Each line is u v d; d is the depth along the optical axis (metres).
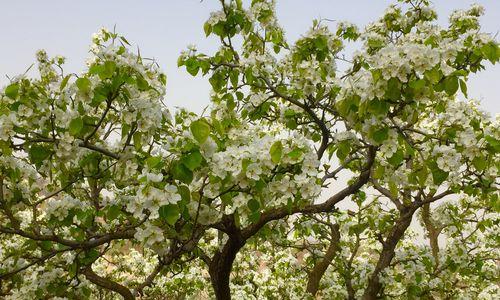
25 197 4.35
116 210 4.01
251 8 5.38
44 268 5.62
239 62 5.10
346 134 3.95
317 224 7.41
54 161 3.93
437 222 8.12
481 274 8.38
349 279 7.66
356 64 5.25
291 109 5.45
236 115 5.30
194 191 3.55
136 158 4.01
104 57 3.27
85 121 3.70
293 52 5.23
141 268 9.98
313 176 3.38
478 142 3.80
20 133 3.42
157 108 3.82
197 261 9.34
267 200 3.47
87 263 4.67
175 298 9.94
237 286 8.84
